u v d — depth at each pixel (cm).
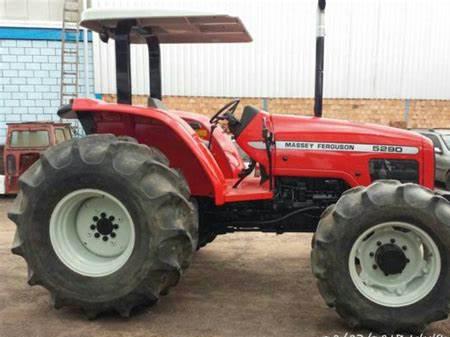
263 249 455
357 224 263
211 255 433
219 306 311
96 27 317
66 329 275
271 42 958
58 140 746
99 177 268
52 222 280
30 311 301
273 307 311
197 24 324
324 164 322
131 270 271
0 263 403
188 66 942
